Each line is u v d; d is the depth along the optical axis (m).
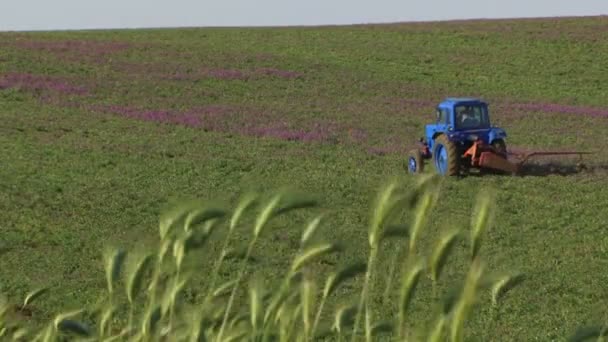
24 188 82.75
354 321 14.98
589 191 85.81
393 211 13.31
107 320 16.41
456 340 10.73
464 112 91.75
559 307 48.88
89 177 90.50
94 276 54.25
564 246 64.38
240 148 114.12
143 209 75.94
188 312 15.32
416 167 94.94
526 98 182.00
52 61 198.12
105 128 128.50
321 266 51.78
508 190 84.94
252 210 15.89
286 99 170.00
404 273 13.13
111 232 67.00
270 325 14.44
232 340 14.50
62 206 75.88
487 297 48.44
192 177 92.44
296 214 70.88
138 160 102.12
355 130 136.00
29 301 19.14
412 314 42.56
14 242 62.88
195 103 159.88
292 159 106.06
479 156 89.62
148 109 149.88
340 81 193.75
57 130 123.31
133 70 194.12
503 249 62.66
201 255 15.93
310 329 14.05
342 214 73.06
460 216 72.00
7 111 139.75
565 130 142.75
